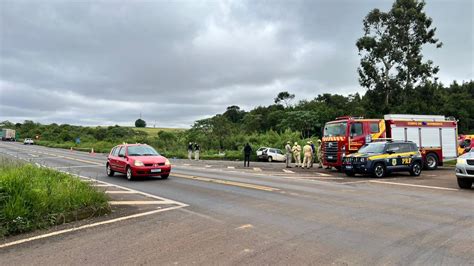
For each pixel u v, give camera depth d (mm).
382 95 48312
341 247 5531
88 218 7641
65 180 9336
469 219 7520
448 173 18781
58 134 89500
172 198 10250
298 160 24609
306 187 12727
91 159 31719
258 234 6293
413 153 17469
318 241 5859
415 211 8359
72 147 64562
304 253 5250
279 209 8562
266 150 35000
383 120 20156
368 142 19094
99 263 4871
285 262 4867
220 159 38281
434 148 20922
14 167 10297
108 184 13703
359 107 57094
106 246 5645
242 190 11852
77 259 5043
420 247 5543
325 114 62219
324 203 9391
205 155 41188
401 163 17062
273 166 25562
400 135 20219
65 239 6055
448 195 10945
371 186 13195
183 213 8133
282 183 13953
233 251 5352
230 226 6887
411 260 4953
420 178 16297
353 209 8570
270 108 86688
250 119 74625
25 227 6535
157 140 55562
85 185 9102
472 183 13539
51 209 7258
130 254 5242
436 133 21156
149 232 6477
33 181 8312
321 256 5113
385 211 8344
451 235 6238
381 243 5746
